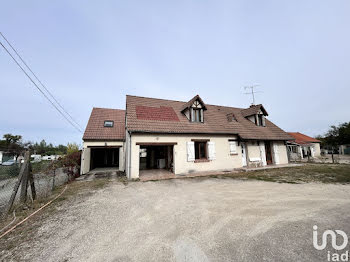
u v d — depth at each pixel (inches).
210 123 521.0
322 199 206.7
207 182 329.4
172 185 310.8
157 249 112.4
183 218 162.2
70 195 255.4
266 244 115.0
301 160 765.3
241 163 511.8
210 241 120.6
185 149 443.5
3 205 225.6
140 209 190.2
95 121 625.0
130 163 387.5
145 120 438.6
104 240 126.0
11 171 343.0
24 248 118.3
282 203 196.1
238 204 196.9
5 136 1305.4
